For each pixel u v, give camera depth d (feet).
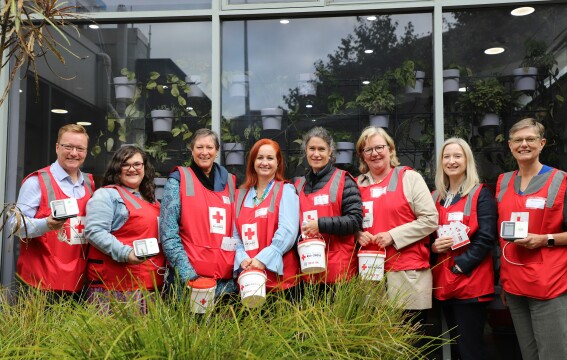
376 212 10.21
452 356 10.99
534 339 9.73
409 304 9.82
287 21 12.95
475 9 12.41
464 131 12.24
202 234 9.76
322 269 9.38
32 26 8.25
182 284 9.09
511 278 9.73
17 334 7.68
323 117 12.70
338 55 12.76
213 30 12.81
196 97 12.92
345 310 8.11
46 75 13.09
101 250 9.56
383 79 12.59
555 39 12.25
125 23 13.19
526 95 12.21
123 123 13.05
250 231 9.95
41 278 9.89
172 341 6.32
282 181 10.39
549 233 9.46
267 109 12.79
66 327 7.14
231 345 6.46
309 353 6.94
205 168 10.28
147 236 9.95
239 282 8.86
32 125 12.92
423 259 10.12
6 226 12.12
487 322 11.41
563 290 9.22
